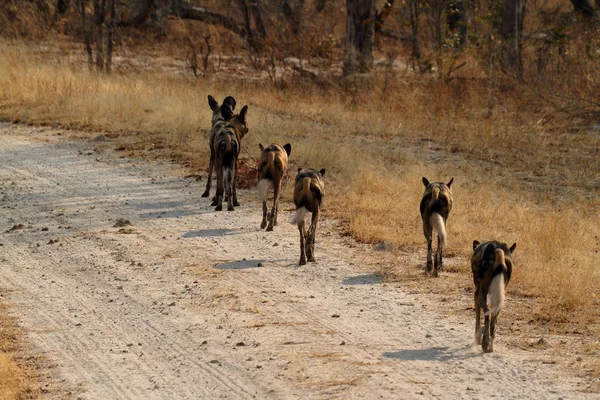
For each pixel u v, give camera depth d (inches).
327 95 1670.8
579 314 646.5
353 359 561.6
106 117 1400.1
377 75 1776.6
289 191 1013.2
